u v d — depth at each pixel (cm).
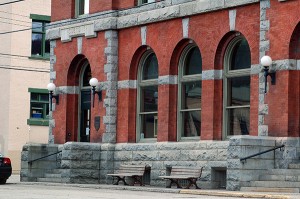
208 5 3070
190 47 3238
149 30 3362
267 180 2672
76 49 3703
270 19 2823
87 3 3712
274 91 2798
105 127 3503
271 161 2728
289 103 2758
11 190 2708
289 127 2750
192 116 3216
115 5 3519
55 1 3847
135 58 3447
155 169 3266
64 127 3753
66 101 3756
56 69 3831
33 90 5334
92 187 3097
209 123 3070
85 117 3753
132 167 3309
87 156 3438
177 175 3066
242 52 3033
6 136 5238
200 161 3072
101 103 3541
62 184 3259
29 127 5303
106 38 3525
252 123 2897
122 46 3497
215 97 3066
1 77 5312
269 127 2806
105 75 3522
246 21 2939
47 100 5397
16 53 5281
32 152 3644
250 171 2675
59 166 3684
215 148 3016
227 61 3072
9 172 3359
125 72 3469
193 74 3225
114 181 3416
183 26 3195
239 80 3031
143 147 3334
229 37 3039
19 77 5288
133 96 3456
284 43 2775
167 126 3247
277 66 2792
